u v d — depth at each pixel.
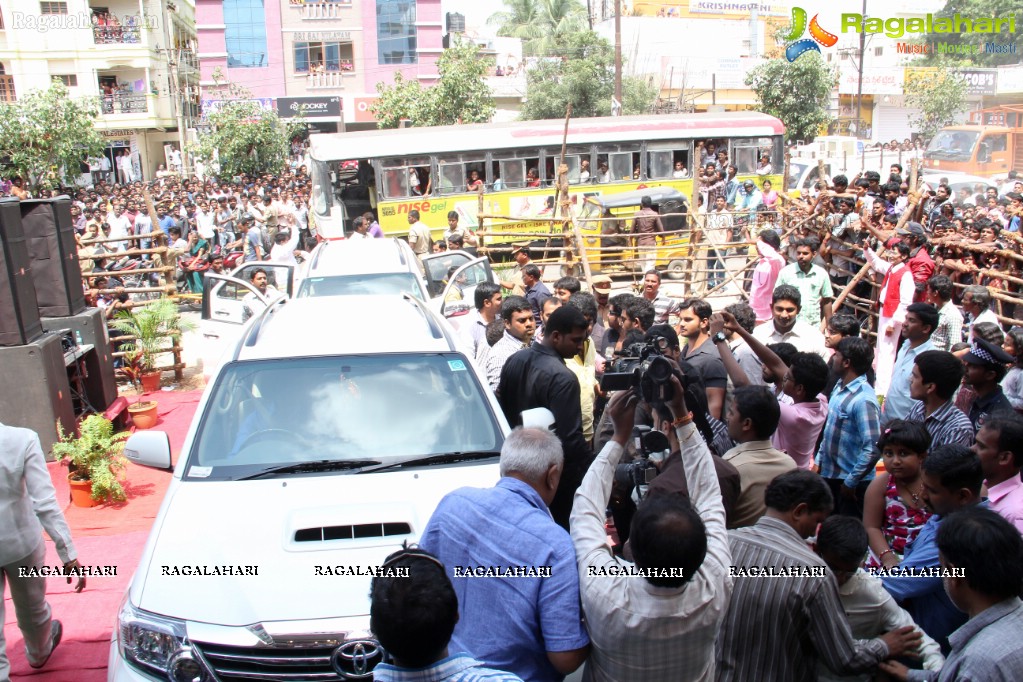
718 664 2.91
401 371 4.68
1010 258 8.84
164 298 10.86
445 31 52.16
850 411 4.82
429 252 15.43
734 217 15.80
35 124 26.62
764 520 3.06
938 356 4.58
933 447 4.61
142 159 37.81
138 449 4.26
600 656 2.63
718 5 45.78
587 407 5.46
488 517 2.83
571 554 2.73
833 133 39.66
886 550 3.92
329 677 3.22
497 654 2.75
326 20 42.41
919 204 12.35
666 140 19.39
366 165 18.36
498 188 18.62
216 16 41.66
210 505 3.87
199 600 3.35
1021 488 3.70
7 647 4.91
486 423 4.43
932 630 3.37
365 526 3.65
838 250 11.28
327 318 5.34
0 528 4.09
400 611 2.16
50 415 7.77
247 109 33.06
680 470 3.37
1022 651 2.45
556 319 4.62
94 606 5.28
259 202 22.20
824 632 2.84
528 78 35.62
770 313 9.16
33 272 8.72
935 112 38.34
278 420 4.39
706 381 5.20
